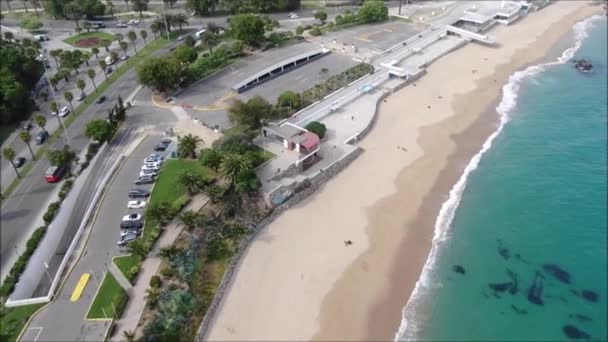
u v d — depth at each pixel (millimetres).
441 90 157375
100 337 74312
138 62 166500
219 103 138875
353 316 84500
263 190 104750
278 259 95062
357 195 112250
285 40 180750
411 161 123562
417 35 188500
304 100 139875
